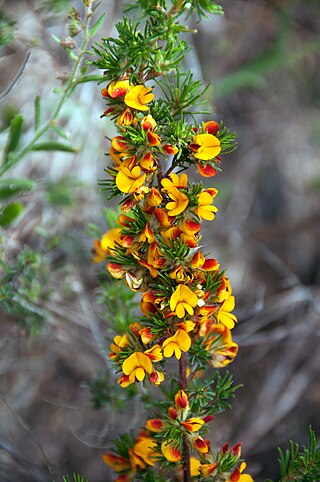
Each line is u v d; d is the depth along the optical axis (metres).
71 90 0.51
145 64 0.38
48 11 0.60
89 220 0.71
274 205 1.11
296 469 0.41
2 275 0.59
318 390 0.84
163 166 0.61
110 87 0.37
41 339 0.66
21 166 0.69
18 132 0.55
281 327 0.86
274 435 0.79
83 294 0.64
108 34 0.70
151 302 0.37
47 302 0.61
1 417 0.69
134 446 0.42
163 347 0.37
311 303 0.84
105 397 0.55
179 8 0.39
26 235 0.67
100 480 0.68
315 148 1.11
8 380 0.71
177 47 0.39
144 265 0.37
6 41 0.56
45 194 0.67
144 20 0.71
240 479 0.39
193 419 0.38
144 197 0.37
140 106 0.36
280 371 0.83
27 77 0.68
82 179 0.73
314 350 0.84
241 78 0.85
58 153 0.71
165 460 0.40
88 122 0.72
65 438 0.70
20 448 0.68
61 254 0.68
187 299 0.36
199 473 0.40
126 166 0.36
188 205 0.36
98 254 0.49
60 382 0.72
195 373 0.41
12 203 0.58
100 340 0.61
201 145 0.36
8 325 0.65
